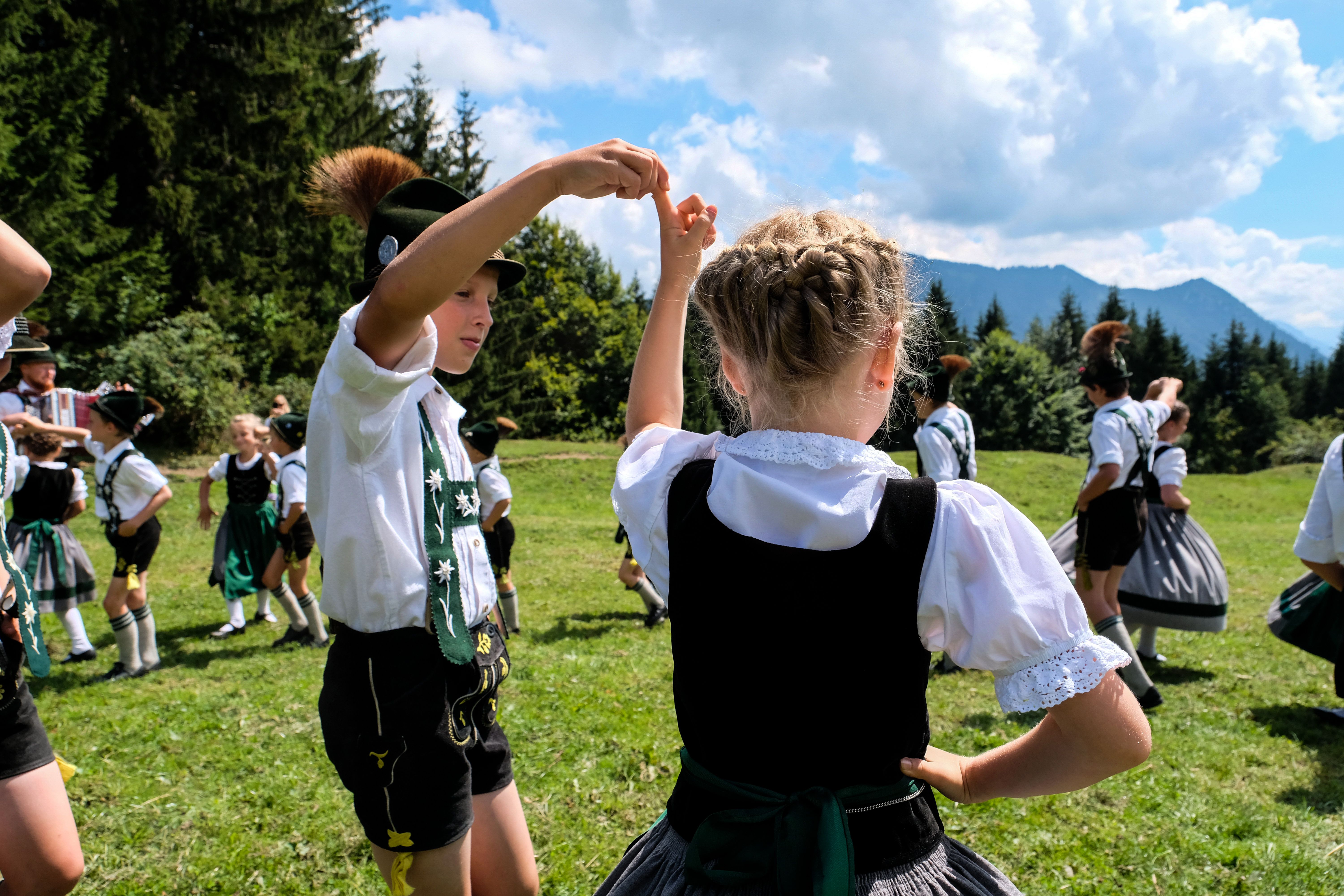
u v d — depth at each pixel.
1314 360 68.94
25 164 16.27
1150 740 1.02
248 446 6.36
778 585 1.04
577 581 8.83
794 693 1.05
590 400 35.84
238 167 21.00
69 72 16.58
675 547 1.13
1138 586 5.17
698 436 1.24
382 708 1.61
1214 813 3.27
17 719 1.88
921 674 1.09
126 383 16.03
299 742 4.03
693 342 1.36
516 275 1.84
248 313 20.39
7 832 1.83
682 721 1.19
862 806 1.07
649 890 1.17
